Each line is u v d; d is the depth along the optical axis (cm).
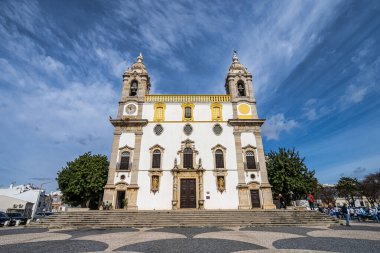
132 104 3384
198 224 2023
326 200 7312
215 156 3091
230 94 3516
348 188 6419
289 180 3291
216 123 3269
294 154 3569
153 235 1448
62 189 3712
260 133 3209
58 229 1900
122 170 2978
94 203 4000
